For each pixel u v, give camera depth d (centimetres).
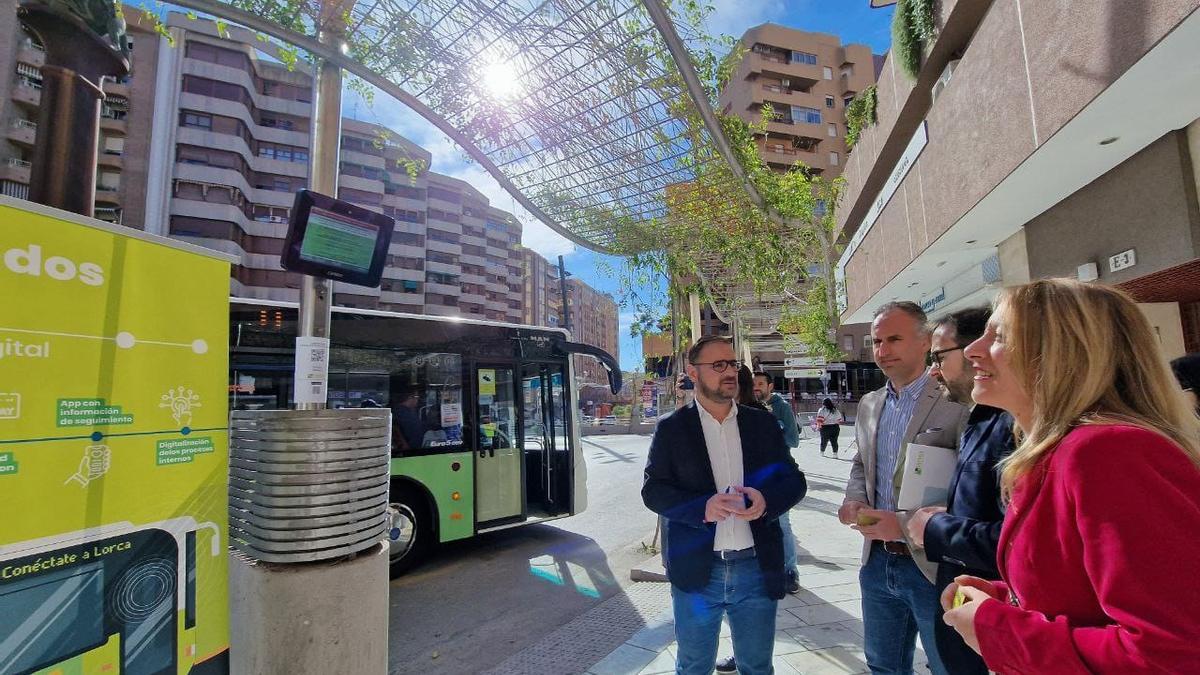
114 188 4447
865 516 226
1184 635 92
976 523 180
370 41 325
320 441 205
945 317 238
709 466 264
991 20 632
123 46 225
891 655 248
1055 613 116
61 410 150
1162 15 395
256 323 577
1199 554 96
